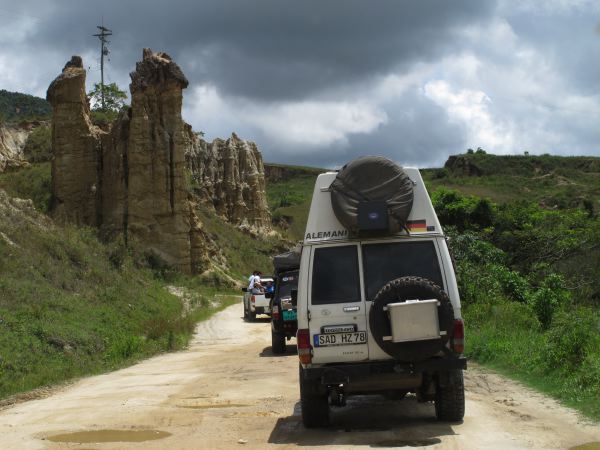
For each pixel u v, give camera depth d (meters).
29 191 53.47
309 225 8.65
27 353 16.58
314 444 7.70
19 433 8.91
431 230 8.53
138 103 46.50
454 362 7.96
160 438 8.28
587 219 35.03
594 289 29.33
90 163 47.75
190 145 85.25
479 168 117.75
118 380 14.72
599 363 10.62
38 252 28.47
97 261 33.06
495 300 20.30
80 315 22.97
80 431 8.86
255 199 86.75
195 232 49.19
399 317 7.77
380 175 8.58
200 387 12.73
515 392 10.84
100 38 84.44
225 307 39.50
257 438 8.15
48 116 78.62
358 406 10.30
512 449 6.97
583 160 116.94
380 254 8.45
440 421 8.70
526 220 34.34
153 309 30.23
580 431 7.81
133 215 45.41
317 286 8.39
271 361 16.91
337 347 8.22
